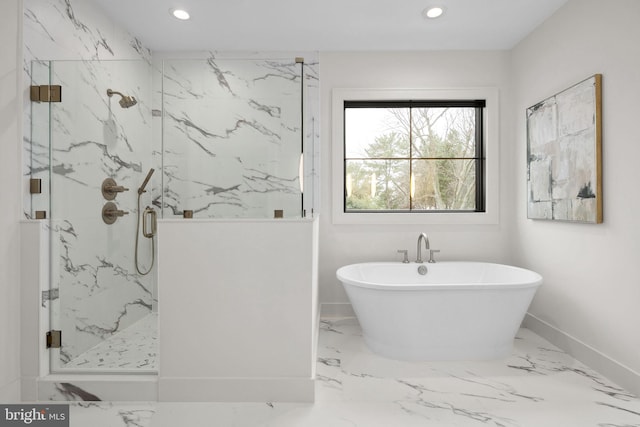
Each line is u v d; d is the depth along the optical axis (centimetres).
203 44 299
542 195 264
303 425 162
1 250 175
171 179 187
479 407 176
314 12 252
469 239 315
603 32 206
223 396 182
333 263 317
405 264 301
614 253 200
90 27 234
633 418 166
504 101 312
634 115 185
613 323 201
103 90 191
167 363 182
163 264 182
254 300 182
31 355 185
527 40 286
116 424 162
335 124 313
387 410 174
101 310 202
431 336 227
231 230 182
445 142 328
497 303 222
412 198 329
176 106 187
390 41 296
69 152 195
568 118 233
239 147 186
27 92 188
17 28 183
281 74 188
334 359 233
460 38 292
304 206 190
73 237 197
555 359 231
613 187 200
